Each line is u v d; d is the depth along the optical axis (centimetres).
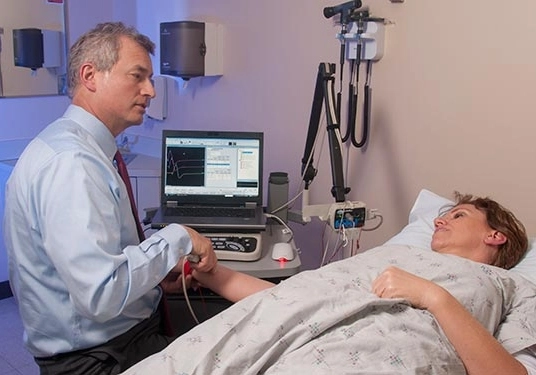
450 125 210
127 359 146
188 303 167
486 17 194
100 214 129
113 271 126
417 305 130
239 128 290
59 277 138
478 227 162
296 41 255
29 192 133
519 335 137
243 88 283
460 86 205
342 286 135
